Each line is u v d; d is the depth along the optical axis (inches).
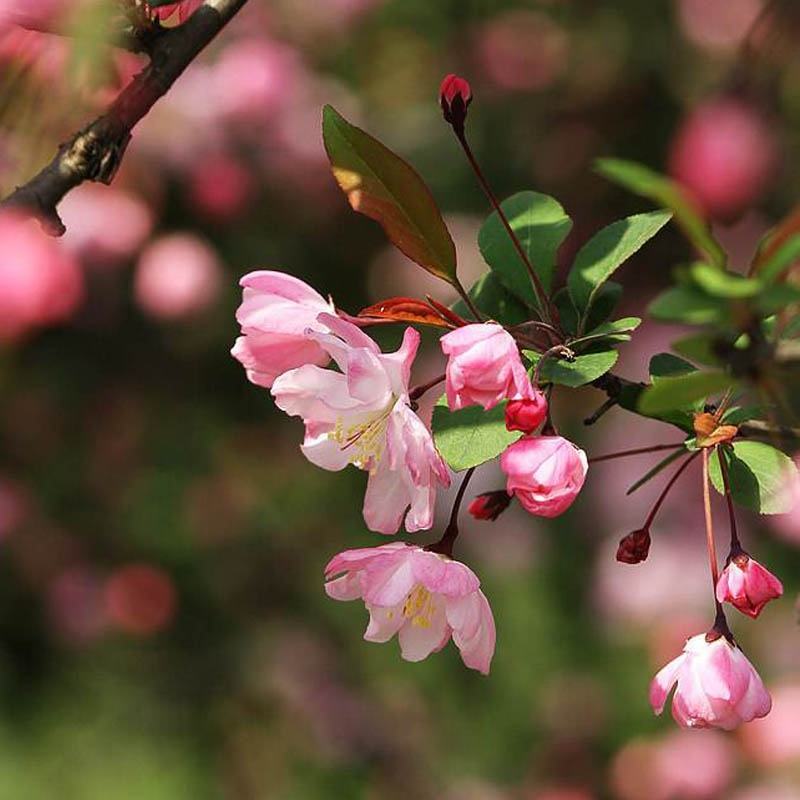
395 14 415.8
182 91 387.2
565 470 143.2
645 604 375.6
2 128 149.6
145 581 406.0
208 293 382.0
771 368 118.1
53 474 404.5
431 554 152.3
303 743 398.9
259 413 413.7
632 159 394.6
